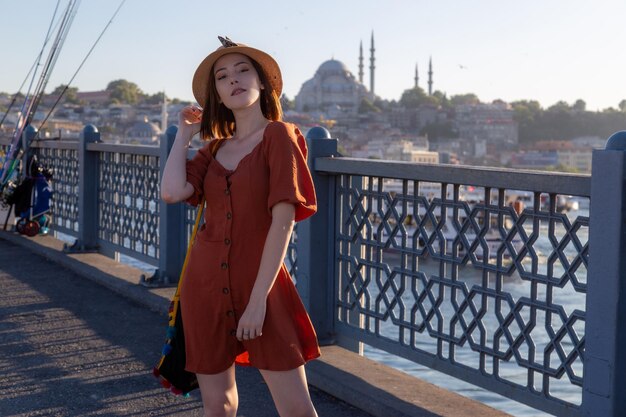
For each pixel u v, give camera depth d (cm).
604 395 274
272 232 227
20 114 934
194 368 239
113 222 752
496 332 331
